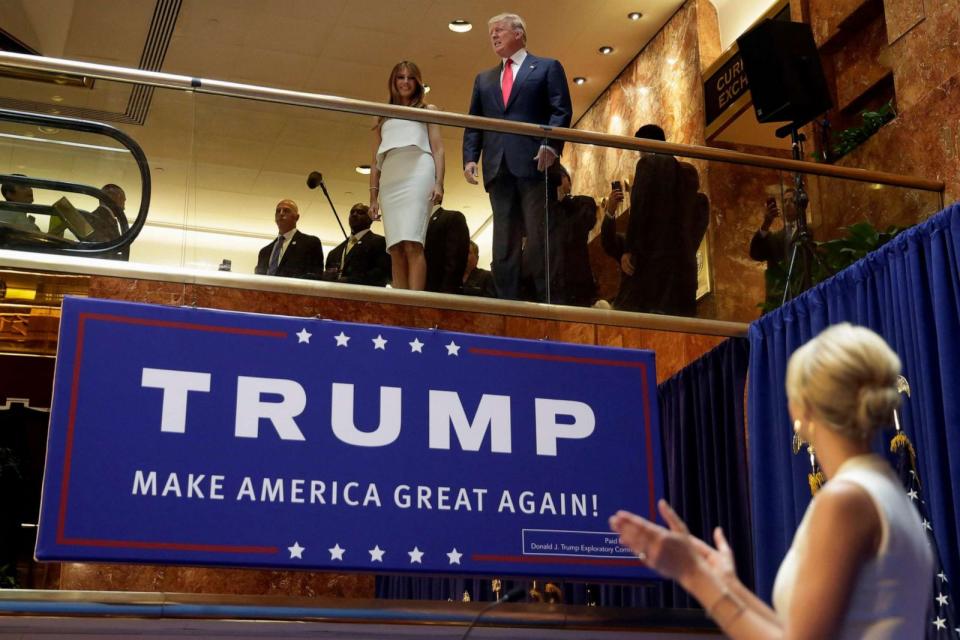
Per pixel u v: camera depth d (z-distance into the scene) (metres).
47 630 5.18
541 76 7.01
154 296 8.73
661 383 8.53
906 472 5.45
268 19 10.83
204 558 5.24
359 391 5.71
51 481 5.13
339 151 6.17
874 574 1.83
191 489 5.32
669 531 1.96
